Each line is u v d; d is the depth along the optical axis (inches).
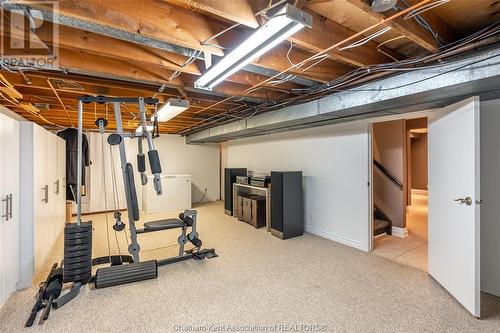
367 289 103.2
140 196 281.0
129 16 61.7
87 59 91.1
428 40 73.3
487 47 72.6
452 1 65.6
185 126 243.4
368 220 146.6
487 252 99.7
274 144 223.3
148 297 97.9
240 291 102.2
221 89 122.3
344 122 157.4
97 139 259.6
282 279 112.3
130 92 131.5
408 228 193.9
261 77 116.1
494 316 84.6
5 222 92.7
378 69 90.9
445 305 91.4
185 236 137.1
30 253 107.3
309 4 60.9
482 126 100.9
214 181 335.3
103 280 104.1
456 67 79.1
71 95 135.3
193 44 71.0
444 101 101.3
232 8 58.2
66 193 200.4
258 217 199.3
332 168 167.6
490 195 99.0
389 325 80.7
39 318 84.3
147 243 164.7
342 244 159.2
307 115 135.8
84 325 81.2
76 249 104.0
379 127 182.2
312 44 72.3
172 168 305.6
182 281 110.7
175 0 57.1
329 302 94.0
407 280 110.6
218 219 227.3
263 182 195.5
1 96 125.4
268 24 58.3
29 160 108.9
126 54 82.7
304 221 191.0
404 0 62.1
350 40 72.6
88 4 57.1
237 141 284.8
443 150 102.3
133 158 278.5
